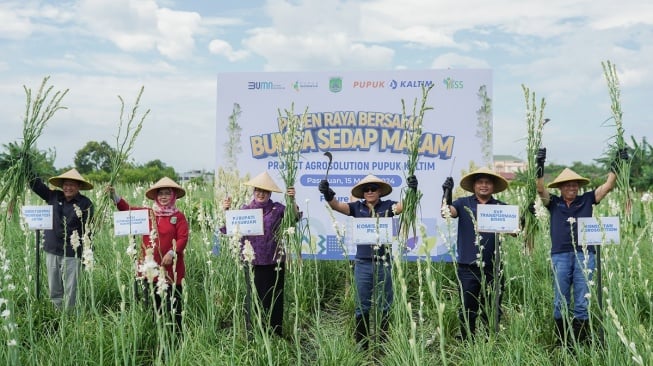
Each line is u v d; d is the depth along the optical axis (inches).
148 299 268.7
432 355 234.1
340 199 357.4
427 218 351.3
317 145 360.2
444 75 351.6
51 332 260.2
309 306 314.5
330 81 359.3
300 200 359.9
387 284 260.1
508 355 214.7
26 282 281.1
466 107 350.0
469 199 266.7
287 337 273.4
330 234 355.6
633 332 200.5
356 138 357.1
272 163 362.0
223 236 324.5
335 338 240.2
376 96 356.2
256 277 263.0
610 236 230.5
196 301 287.3
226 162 365.4
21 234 399.9
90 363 217.9
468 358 224.4
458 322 274.4
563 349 223.0
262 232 243.3
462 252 263.6
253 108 364.2
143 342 241.8
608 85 257.1
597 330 241.3
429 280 172.9
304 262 351.6
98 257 366.0
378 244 238.1
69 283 292.7
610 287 216.4
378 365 239.1
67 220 295.7
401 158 354.3
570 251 259.9
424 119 353.1
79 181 299.3
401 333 210.1
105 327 245.9
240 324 266.5
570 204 265.6
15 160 283.7
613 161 262.2
